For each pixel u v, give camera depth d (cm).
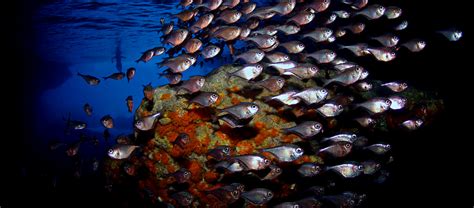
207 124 177
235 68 191
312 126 150
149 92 186
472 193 236
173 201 181
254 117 179
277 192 175
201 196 175
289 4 195
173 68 178
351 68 168
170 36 189
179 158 178
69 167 444
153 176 184
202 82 159
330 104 158
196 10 212
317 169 153
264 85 159
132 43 753
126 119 1062
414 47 201
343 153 157
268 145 176
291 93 156
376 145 178
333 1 240
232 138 175
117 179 210
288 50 187
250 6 215
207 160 174
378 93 215
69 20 518
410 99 215
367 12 209
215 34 183
